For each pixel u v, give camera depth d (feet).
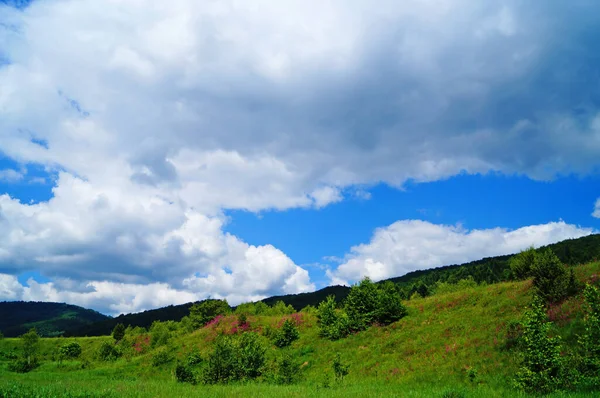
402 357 89.61
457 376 68.90
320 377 90.94
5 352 196.13
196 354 127.65
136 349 179.11
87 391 52.21
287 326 136.26
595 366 48.19
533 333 51.52
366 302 127.34
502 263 395.55
